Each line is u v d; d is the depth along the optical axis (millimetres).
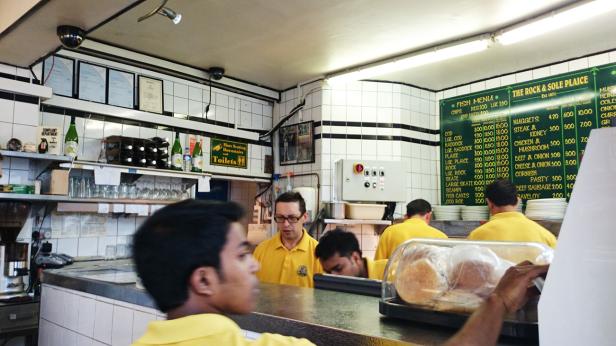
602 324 741
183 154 4387
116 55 4000
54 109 3648
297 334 1213
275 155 5285
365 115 4809
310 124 4855
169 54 4227
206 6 3262
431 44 3904
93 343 2223
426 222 3492
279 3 3205
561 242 802
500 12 3297
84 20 2707
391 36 3744
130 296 1941
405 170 4730
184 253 681
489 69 4496
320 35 3748
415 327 1137
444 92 5141
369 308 1374
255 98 5199
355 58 4262
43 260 3305
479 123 4793
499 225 2688
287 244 2641
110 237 3936
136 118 4082
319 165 4730
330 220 4336
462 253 1129
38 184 3150
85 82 3873
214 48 4074
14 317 2846
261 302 1477
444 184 5059
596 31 3600
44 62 3611
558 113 4211
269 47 4027
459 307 1065
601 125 3941
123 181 3867
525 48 3945
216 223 715
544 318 810
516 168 4465
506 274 961
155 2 3189
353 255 1950
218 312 729
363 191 4555
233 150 4891
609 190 757
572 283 779
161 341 674
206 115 4715
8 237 3119
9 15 2805
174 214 717
